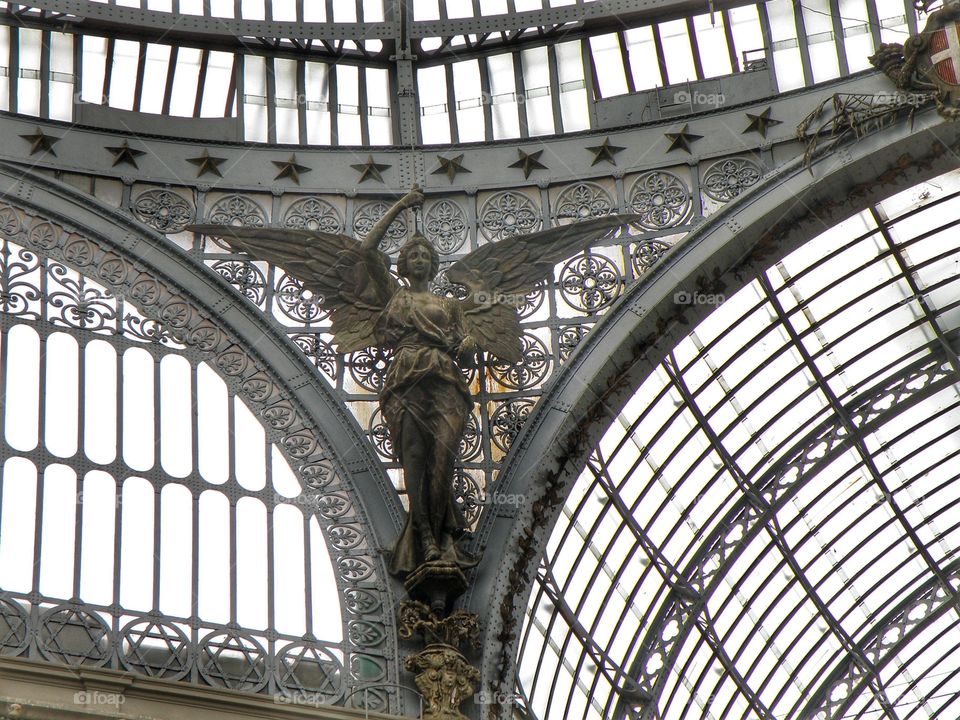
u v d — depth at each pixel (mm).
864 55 40938
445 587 35375
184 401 36906
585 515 43469
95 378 36344
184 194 39000
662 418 44875
